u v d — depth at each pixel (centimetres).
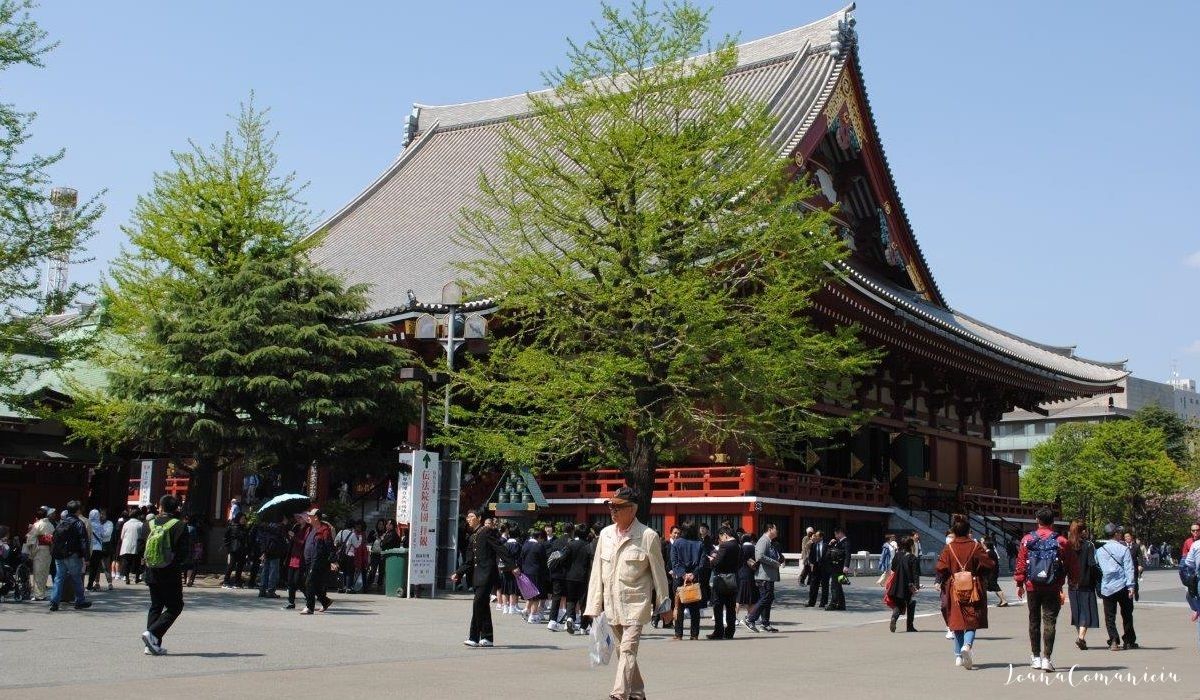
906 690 1358
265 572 2661
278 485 3850
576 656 1705
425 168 6328
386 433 4250
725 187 2741
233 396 3203
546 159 2853
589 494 4078
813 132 4641
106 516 3994
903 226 5475
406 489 2931
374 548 3366
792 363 2773
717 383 2819
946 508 5075
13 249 2475
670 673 1530
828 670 1573
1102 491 9112
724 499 3791
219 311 3262
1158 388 16812
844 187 5212
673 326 2677
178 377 3200
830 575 2855
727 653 1822
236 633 1867
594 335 2858
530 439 2914
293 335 3219
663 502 3947
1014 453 14200
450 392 3297
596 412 2781
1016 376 5791
